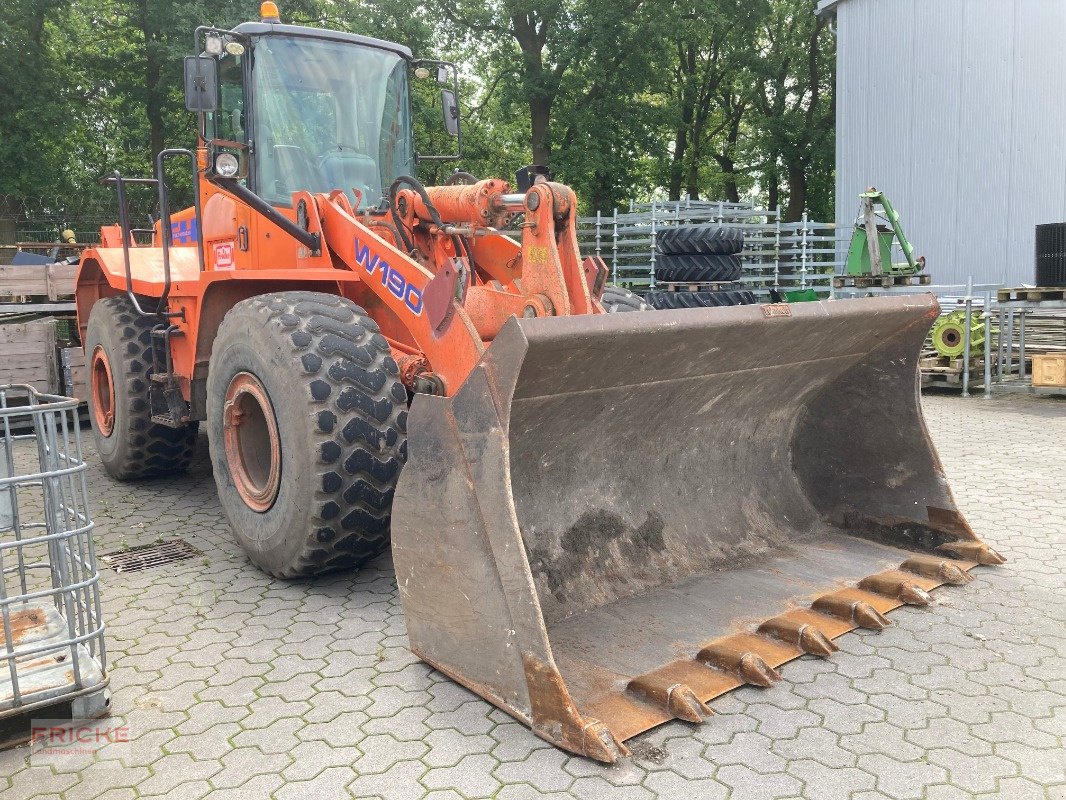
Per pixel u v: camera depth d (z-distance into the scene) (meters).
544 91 21.95
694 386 3.71
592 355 3.03
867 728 2.81
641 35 21.55
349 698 3.10
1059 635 3.46
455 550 3.04
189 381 5.45
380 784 2.58
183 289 5.22
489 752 2.73
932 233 14.05
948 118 13.65
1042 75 12.64
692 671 3.11
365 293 4.65
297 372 3.78
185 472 6.79
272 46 4.77
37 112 18.78
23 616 3.49
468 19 22.36
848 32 14.80
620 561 3.74
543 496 3.57
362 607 3.93
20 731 2.89
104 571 4.48
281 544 4.00
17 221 18.28
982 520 5.04
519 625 2.83
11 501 2.98
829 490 4.56
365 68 5.07
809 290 13.99
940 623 3.57
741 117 29.86
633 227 14.09
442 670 3.18
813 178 28.75
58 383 8.80
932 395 10.12
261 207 4.29
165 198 5.16
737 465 4.35
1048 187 12.79
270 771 2.67
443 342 3.45
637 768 2.62
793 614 3.56
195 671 3.33
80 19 21.50
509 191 4.06
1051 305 10.24
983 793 2.48
